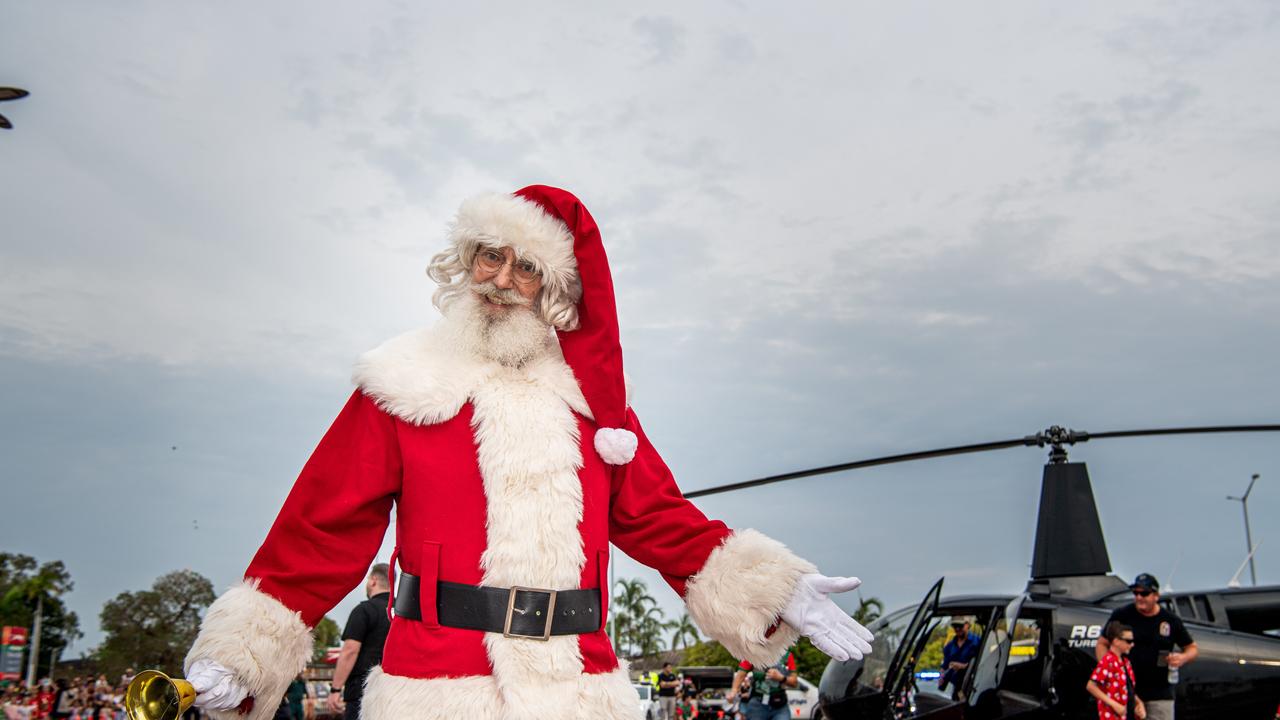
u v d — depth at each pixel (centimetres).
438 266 261
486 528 230
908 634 745
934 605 735
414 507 235
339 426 247
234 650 221
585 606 231
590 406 251
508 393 242
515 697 214
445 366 245
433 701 215
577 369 254
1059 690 691
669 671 2298
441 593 225
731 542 258
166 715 208
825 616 254
